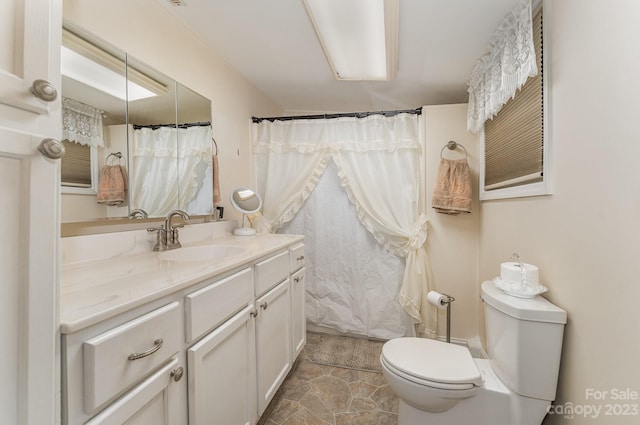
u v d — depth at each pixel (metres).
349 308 2.37
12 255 0.48
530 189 1.29
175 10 1.49
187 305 0.87
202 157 1.79
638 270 0.73
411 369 1.17
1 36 0.46
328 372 1.87
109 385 0.62
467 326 2.18
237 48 1.86
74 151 1.09
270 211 2.41
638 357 0.73
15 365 0.48
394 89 2.47
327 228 2.39
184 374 0.86
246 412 1.20
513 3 1.36
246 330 1.21
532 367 1.06
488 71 1.69
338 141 2.31
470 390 1.12
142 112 1.38
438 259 2.23
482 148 2.00
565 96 1.04
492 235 1.84
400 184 2.23
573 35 0.99
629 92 0.75
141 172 1.38
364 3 1.37
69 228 1.09
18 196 0.49
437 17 1.48
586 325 0.93
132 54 1.32
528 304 1.10
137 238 1.32
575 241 0.99
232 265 1.08
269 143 2.40
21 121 0.49
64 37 1.06
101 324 0.62
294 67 2.11
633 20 0.73
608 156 0.83
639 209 0.72
